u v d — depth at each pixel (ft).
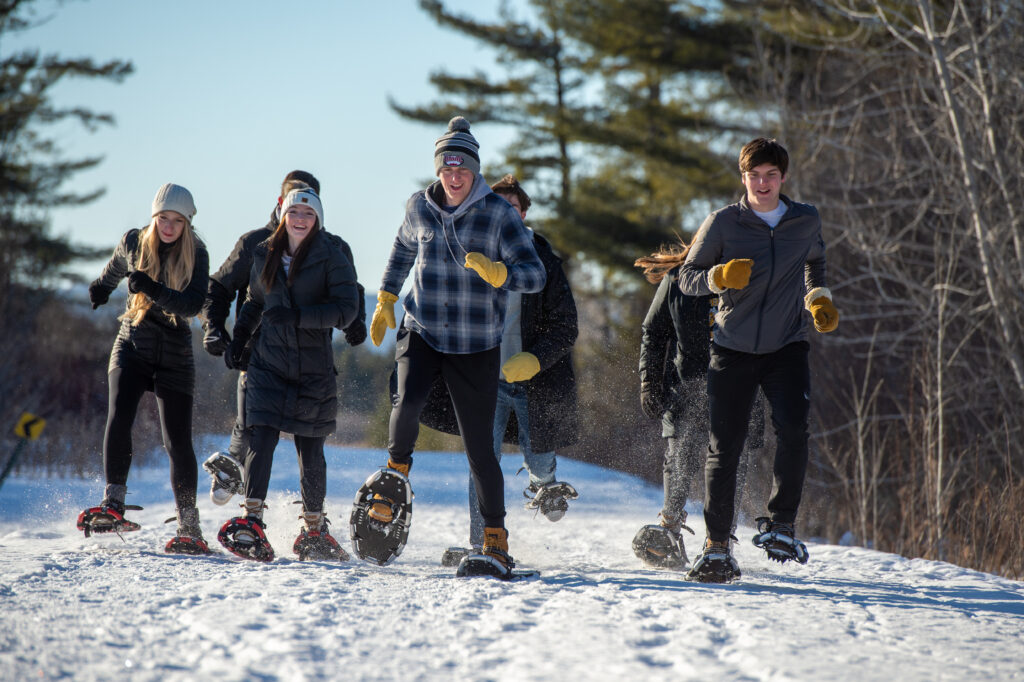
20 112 246.68
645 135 236.02
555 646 31.48
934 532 77.51
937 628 36.42
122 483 52.13
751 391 46.98
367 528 49.24
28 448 127.54
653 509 85.05
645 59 220.84
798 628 34.76
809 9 186.19
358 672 28.48
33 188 244.01
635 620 35.14
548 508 58.75
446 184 47.16
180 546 52.60
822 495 100.53
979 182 109.70
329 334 52.65
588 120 249.75
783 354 46.93
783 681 27.94
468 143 47.14
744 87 202.39
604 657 30.25
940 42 99.86
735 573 46.65
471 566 46.01
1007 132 111.24
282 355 51.13
